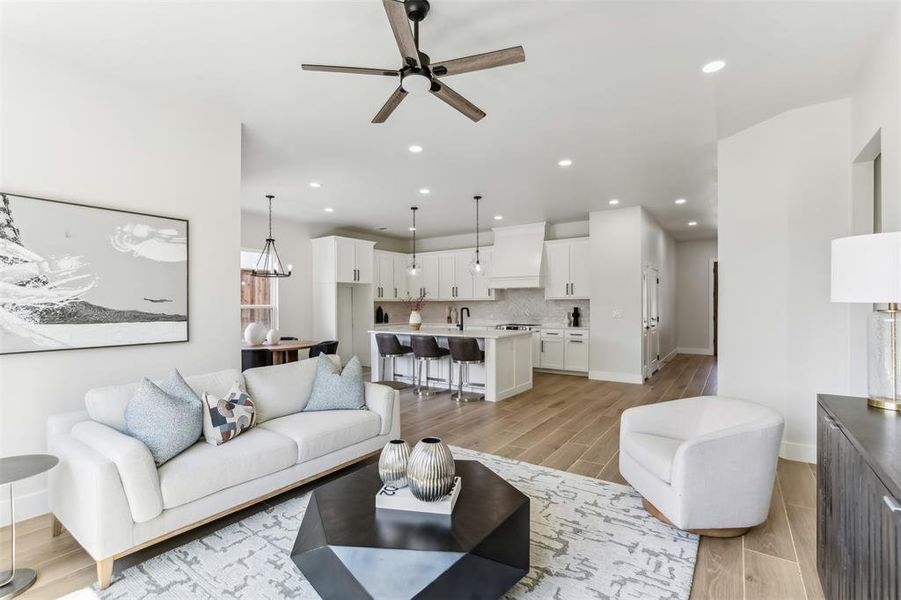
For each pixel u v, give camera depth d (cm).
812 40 245
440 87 228
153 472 202
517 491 197
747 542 221
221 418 252
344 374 334
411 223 805
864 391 300
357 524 169
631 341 660
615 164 462
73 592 185
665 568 199
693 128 368
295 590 187
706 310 993
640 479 252
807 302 327
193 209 327
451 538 159
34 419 253
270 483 251
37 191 256
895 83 225
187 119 323
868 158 297
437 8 217
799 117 329
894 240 155
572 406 516
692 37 242
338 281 767
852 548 139
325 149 420
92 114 278
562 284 760
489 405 522
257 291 714
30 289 252
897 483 105
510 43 249
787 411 336
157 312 305
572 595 181
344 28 236
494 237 837
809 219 326
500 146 412
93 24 231
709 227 828
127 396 241
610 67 274
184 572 199
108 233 282
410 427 430
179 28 235
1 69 244
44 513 254
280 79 291
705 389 605
